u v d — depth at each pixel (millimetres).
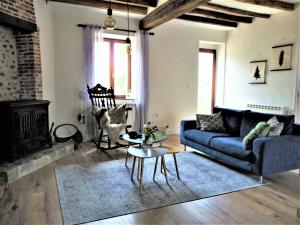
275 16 5379
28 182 2992
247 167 3154
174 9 4039
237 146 3291
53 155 3832
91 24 5090
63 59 4957
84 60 5117
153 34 5719
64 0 4422
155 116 5957
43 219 2182
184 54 6148
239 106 6387
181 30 6043
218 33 6582
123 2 4562
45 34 4453
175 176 3234
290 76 5105
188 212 2332
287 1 4805
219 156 3641
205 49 6906
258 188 2896
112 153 4301
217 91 7094
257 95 5871
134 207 2410
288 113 5141
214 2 4812
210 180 3111
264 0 4602
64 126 5062
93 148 4609
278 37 5332
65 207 2389
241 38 6246
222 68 6867
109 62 5629
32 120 3662
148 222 2156
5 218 2188
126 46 5230
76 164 3691
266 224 2137
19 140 3387
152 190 2799
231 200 2584
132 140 3357
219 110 4562
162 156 3031
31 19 3869
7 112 3199
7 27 3795
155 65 5824
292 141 3170
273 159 3027
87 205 2438
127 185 2934
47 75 4559
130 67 5824
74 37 5000
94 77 5129
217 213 2318
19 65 4031
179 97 6195
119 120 4719
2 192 2711
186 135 4379
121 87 5809
